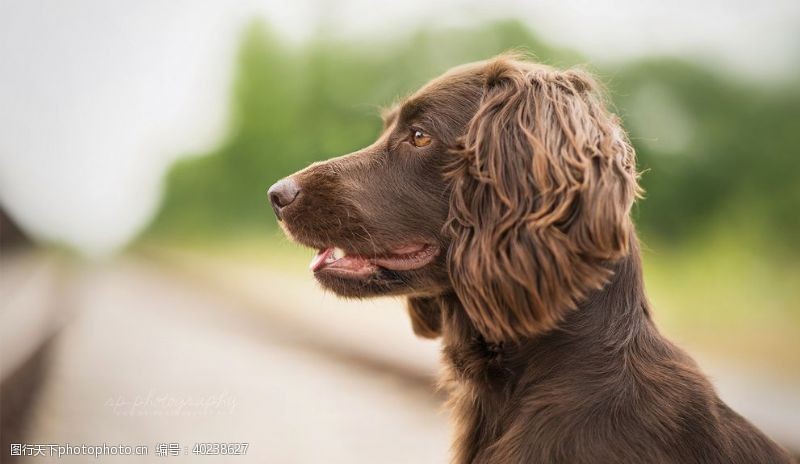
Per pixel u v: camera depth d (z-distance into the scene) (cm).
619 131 237
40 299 607
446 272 251
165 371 583
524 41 1442
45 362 508
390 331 697
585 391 215
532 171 218
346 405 517
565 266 209
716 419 209
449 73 266
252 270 1390
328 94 1789
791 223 1015
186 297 1116
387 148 268
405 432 464
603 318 225
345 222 261
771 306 787
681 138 1163
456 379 257
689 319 758
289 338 748
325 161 276
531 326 213
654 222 1147
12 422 376
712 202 1142
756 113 1128
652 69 1216
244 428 454
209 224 2209
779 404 437
